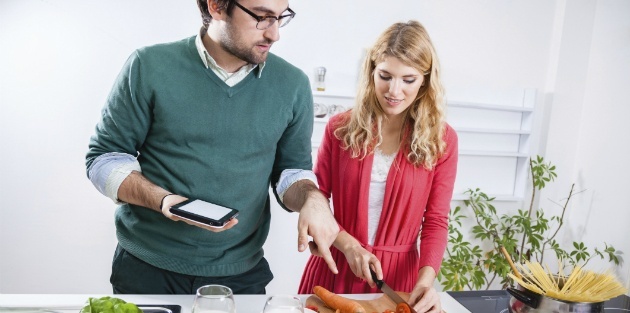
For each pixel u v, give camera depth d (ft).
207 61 4.05
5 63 8.91
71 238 9.55
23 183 9.27
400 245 5.11
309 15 9.55
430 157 4.97
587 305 3.50
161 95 3.99
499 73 10.57
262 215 4.66
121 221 4.40
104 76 9.19
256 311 3.83
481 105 10.32
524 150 10.85
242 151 4.23
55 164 9.32
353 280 4.99
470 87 10.48
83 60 9.09
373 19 9.82
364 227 5.08
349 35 9.75
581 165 10.64
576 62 10.54
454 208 10.73
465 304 4.39
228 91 4.09
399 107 4.83
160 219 4.14
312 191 4.27
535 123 10.67
